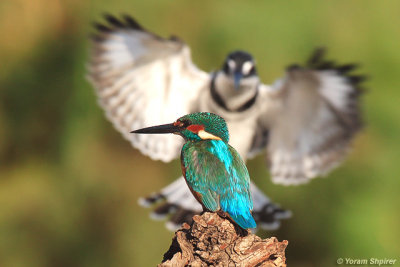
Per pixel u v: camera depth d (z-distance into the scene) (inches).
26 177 615.5
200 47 568.1
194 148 299.7
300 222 573.6
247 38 559.8
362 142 560.7
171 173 600.1
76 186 599.2
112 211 604.4
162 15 574.6
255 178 575.8
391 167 558.9
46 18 602.2
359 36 561.6
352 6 564.4
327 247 569.0
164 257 273.6
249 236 257.1
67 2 599.5
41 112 610.2
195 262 255.3
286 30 556.4
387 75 558.9
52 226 608.7
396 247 553.3
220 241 254.2
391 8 566.9
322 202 570.3
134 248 603.5
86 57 590.9
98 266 607.5
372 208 558.6
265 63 554.3
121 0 584.1
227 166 291.4
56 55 604.4
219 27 565.0
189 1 573.6
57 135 604.7
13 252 606.9
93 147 591.5
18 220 609.0
